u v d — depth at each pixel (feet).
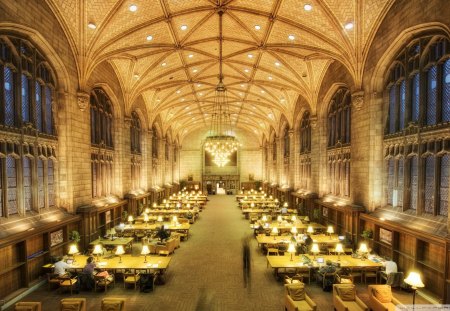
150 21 45.47
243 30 50.88
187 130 147.74
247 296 32.04
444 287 27.25
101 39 45.24
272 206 84.23
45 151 39.65
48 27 37.73
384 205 42.50
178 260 44.42
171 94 84.12
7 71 33.19
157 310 28.96
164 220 68.54
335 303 27.76
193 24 49.60
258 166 152.05
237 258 45.37
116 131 64.34
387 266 33.19
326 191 64.08
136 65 61.46
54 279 32.60
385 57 39.83
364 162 44.83
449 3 27.94
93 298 31.37
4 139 31.71
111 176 63.52
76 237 39.91
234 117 129.08
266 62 63.16
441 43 31.65
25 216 34.86
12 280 30.94
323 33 45.37
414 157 36.09
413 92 36.65
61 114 42.96
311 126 68.08
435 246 30.07
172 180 128.88
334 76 56.13
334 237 46.98
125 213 60.44
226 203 114.73
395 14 36.91
